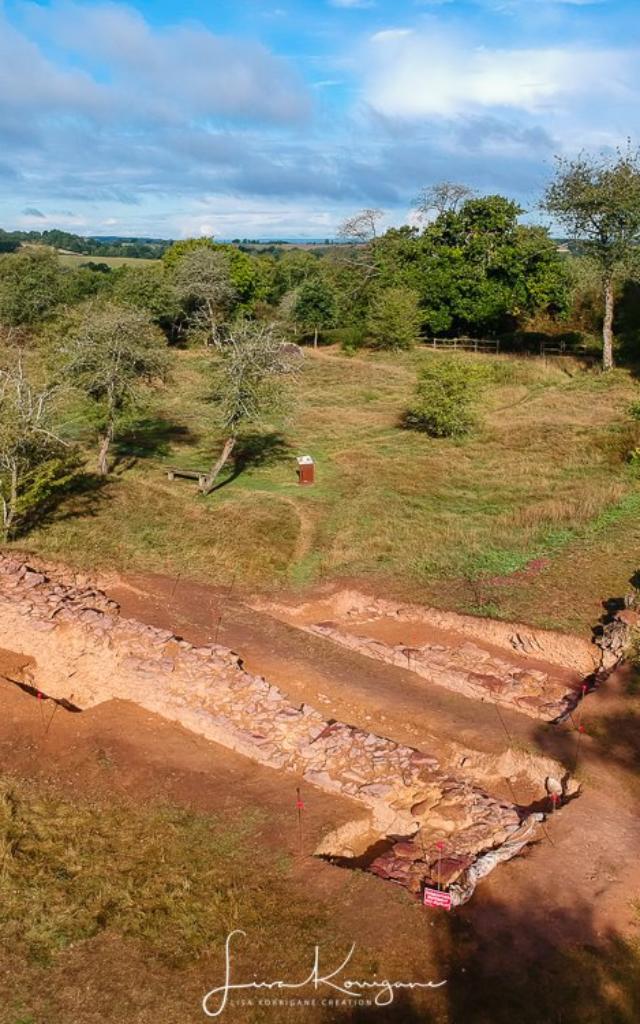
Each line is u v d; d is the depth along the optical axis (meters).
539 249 52.25
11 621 16.78
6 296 53.03
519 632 17.08
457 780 12.49
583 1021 8.38
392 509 25.39
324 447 33.59
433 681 15.84
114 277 64.00
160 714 14.91
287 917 10.10
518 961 9.15
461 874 10.67
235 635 17.30
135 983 9.14
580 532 22.23
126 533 22.58
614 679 14.95
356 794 12.43
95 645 15.80
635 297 54.84
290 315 59.59
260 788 12.77
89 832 11.84
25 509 22.27
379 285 57.53
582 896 10.06
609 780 12.33
